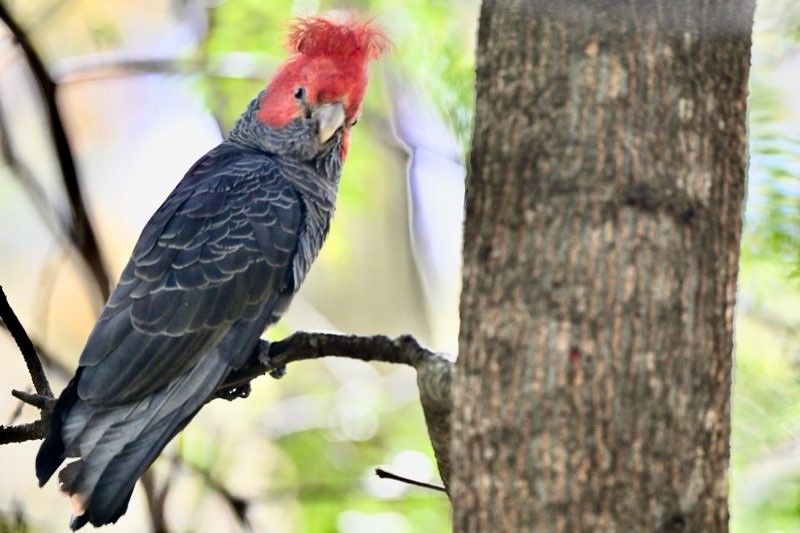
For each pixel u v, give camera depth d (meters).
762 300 11.49
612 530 5.63
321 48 11.11
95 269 12.11
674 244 5.83
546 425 5.74
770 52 11.36
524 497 5.75
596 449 5.68
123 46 16.66
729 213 6.04
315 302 18.88
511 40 6.18
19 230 20.06
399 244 18.14
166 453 14.27
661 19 5.98
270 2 13.63
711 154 5.98
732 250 6.04
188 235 9.98
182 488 15.99
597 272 5.80
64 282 19.67
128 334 9.34
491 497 5.84
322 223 11.40
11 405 18.78
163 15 17.09
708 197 5.94
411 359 7.43
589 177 5.89
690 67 5.98
